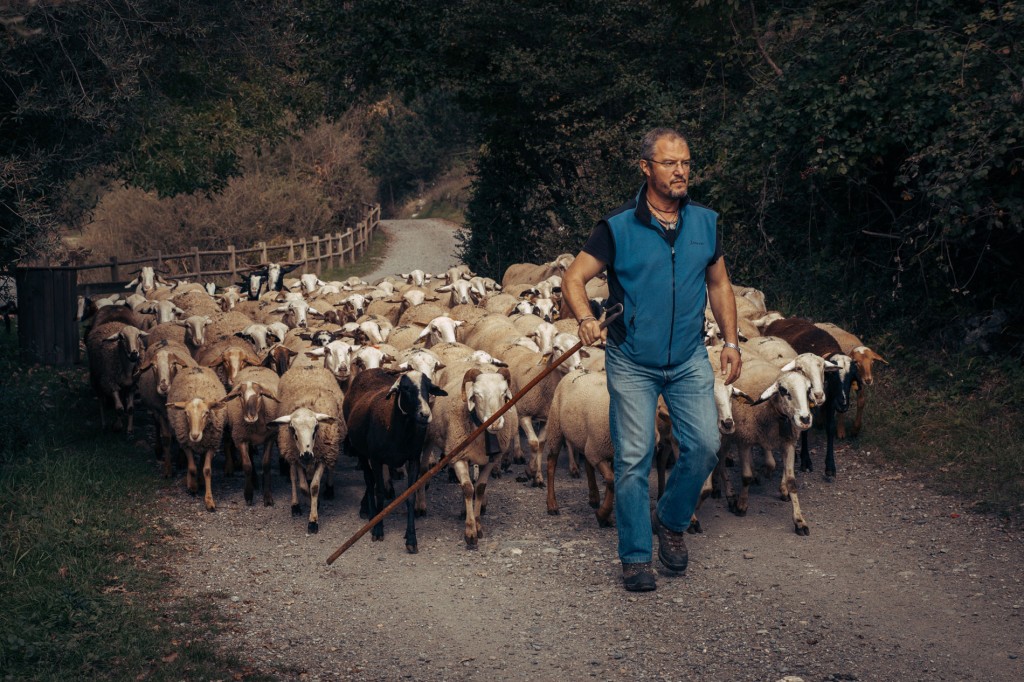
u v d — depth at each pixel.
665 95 18.12
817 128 11.91
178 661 5.11
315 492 7.61
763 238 14.50
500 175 24.36
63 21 11.26
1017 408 9.34
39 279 13.44
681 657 5.12
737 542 6.91
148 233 34.88
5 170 10.40
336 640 5.50
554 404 7.68
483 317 12.28
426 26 21.12
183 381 8.60
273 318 14.13
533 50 20.48
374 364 9.70
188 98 18.50
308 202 40.19
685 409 5.60
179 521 7.73
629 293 5.48
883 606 5.69
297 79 23.83
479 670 5.08
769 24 15.55
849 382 8.60
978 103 10.11
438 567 6.64
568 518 7.64
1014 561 6.26
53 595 5.73
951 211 9.77
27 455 8.78
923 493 7.86
